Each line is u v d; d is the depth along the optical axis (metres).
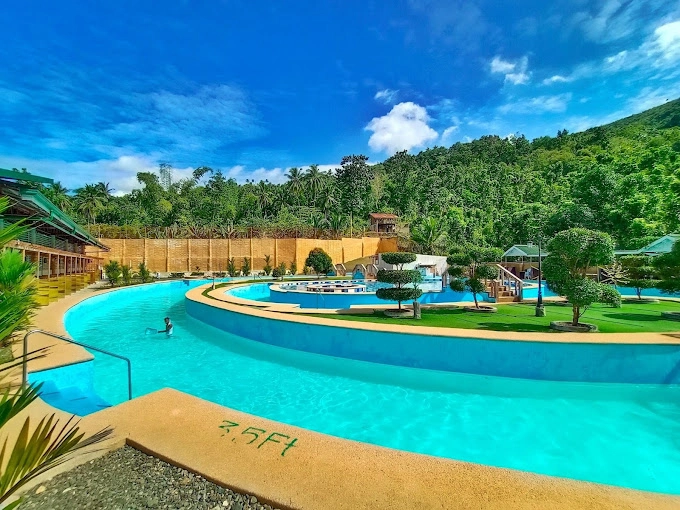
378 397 7.15
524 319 11.38
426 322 10.76
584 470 4.71
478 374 8.11
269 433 3.81
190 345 10.98
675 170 32.84
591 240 9.11
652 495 2.81
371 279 26.44
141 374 8.27
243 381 7.95
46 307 13.68
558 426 5.94
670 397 7.11
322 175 67.25
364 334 9.04
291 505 2.67
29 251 16.08
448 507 2.66
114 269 26.14
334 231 47.94
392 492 2.83
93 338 11.81
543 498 2.77
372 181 72.62
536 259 28.39
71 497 2.81
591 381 7.65
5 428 3.84
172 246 38.06
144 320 15.21
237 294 22.67
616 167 40.91
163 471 3.17
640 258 19.06
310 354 9.70
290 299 17.72
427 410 6.55
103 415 4.21
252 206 61.22
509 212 48.16
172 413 4.27
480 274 13.48
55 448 1.96
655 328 9.95
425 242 43.81
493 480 3.02
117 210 54.75
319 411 6.51
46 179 8.90
